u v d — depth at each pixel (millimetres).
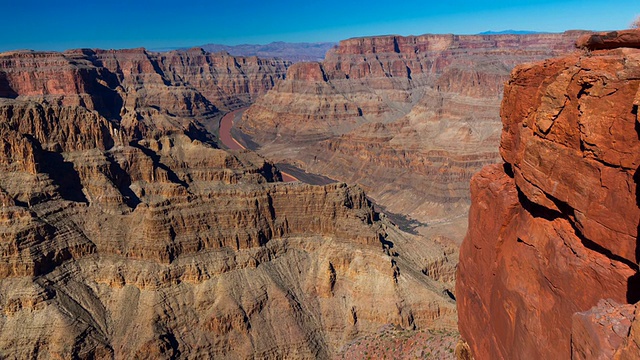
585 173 26469
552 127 29188
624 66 24422
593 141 25453
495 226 38656
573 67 28141
